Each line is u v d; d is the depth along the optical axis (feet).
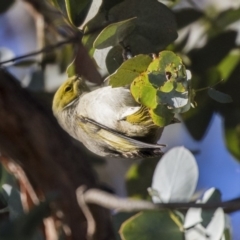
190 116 28.07
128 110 19.02
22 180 25.02
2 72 24.70
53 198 19.77
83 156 25.66
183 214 22.24
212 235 22.03
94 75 22.81
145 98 16.51
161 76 16.46
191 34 27.09
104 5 20.26
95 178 25.55
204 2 28.04
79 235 24.80
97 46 19.67
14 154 24.67
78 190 23.59
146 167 28.37
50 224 24.76
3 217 22.97
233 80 27.22
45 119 25.05
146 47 20.20
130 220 22.11
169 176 23.88
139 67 16.90
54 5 20.57
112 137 19.69
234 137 29.04
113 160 35.22
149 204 20.22
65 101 22.35
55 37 28.48
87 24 20.20
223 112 28.04
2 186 23.44
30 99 25.12
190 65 26.89
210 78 26.78
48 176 24.84
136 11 20.20
